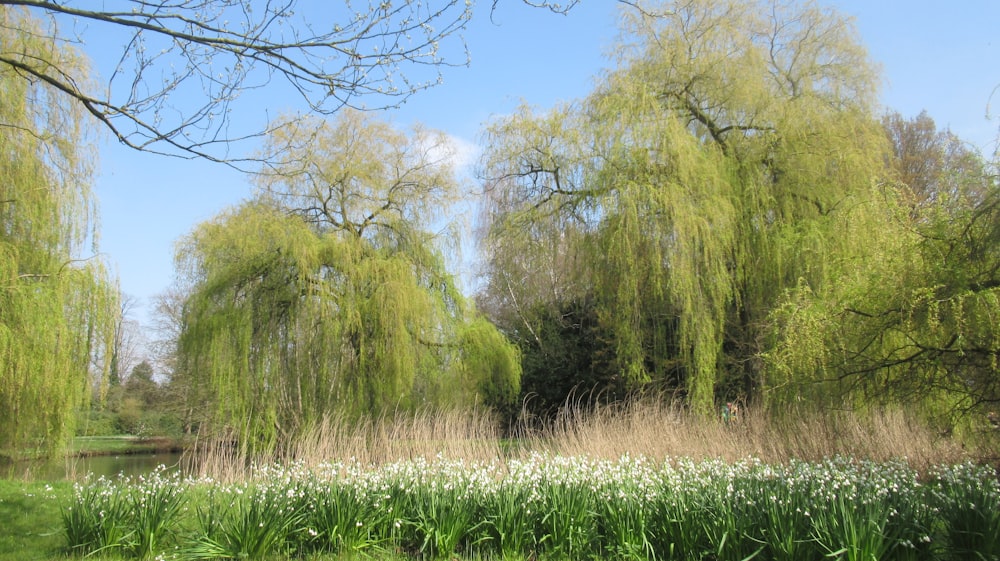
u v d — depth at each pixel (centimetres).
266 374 1734
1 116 1384
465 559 652
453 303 1988
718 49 1761
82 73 1488
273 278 1777
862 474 791
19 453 1480
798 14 1850
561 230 1833
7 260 1339
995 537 536
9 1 500
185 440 2131
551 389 2359
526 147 1855
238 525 671
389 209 1934
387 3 554
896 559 554
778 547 555
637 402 1271
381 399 1734
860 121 1736
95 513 727
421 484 751
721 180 1627
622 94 1712
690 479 783
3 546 755
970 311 719
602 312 1798
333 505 698
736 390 1639
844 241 1198
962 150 789
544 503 686
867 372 846
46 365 1363
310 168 1827
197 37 544
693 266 1543
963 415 828
